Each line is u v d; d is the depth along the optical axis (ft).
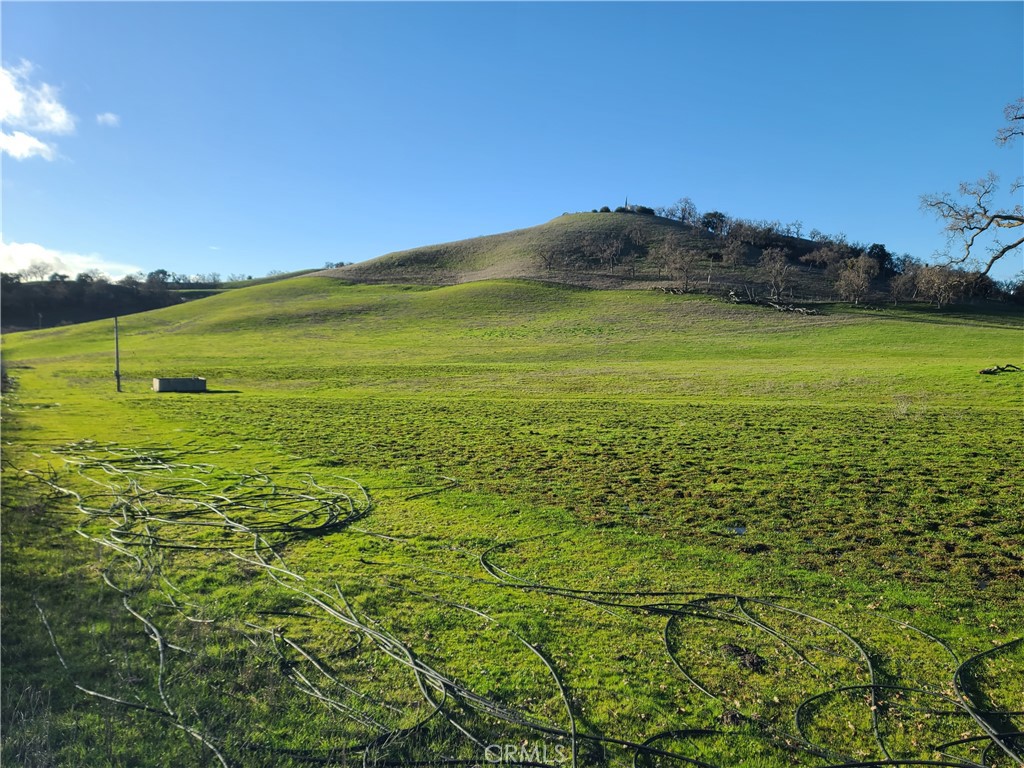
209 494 41.14
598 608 23.62
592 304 269.85
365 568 27.71
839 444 57.00
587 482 44.37
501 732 16.31
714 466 49.01
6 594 23.81
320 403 98.07
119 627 21.56
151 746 15.47
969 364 118.52
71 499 39.73
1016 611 23.54
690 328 214.69
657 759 15.42
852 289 272.10
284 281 379.14
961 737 16.43
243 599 24.22
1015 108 63.93
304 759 15.14
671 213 512.63
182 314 290.56
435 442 61.93
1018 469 45.93
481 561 28.55
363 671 19.11
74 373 154.20
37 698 17.11
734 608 23.81
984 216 67.10
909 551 30.14
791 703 17.79
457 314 259.60
